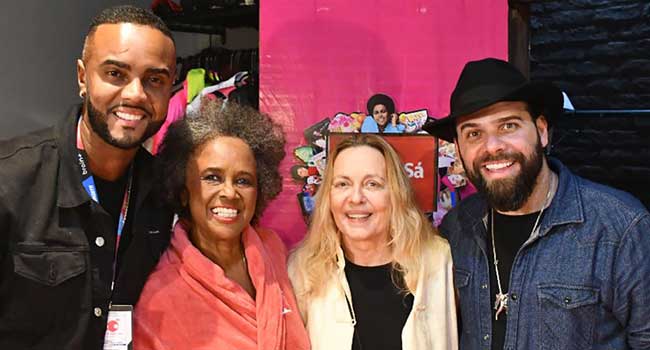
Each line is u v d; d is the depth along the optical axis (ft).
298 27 8.29
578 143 14.32
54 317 5.70
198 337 6.25
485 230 6.93
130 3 13.02
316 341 7.02
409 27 8.36
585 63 14.23
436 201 8.49
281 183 7.41
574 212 6.36
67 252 5.73
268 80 8.34
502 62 6.64
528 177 6.30
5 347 5.67
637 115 13.67
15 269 5.52
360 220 7.12
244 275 6.98
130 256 6.21
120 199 6.24
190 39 13.64
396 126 8.44
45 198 5.68
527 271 6.44
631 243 6.12
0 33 11.16
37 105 11.80
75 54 12.41
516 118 6.30
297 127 8.38
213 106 6.80
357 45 8.34
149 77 5.63
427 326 7.03
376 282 7.21
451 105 6.82
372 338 6.99
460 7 8.36
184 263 6.42
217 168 6.43
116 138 5.57
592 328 6.22
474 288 6.86
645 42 13.55
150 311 6.21
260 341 6.41
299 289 7.22
